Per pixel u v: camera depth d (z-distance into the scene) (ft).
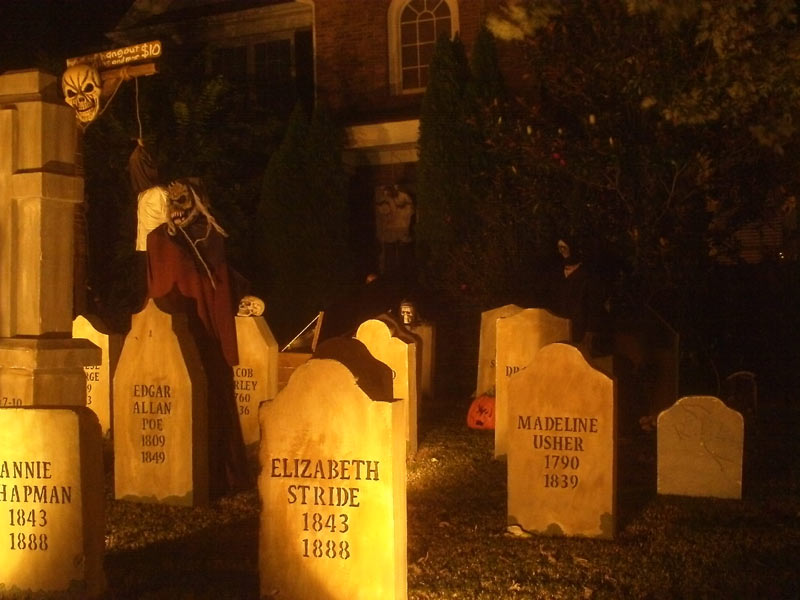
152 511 29.12
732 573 23.15
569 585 22.24
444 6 68.64
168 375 29.78
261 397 37.52
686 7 45.62
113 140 65.10
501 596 21.52
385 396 22.16
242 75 73.77
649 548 25.16
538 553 24.64
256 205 69.00
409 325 52.39
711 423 30.76
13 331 24.52
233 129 67.82
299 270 63.72
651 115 51.62
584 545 25.38
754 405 44.45
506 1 65.87
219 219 62.95
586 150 52.11
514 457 26.58
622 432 42.73
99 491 20.97
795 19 45.32
